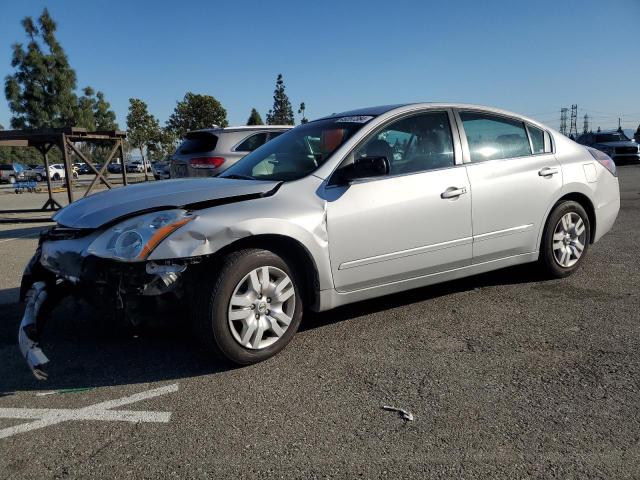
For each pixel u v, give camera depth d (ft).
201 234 10.75
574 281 17.21
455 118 14.97
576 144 17.72
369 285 13.17
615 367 11.10
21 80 153.79
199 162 27.45
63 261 11.64
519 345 12.38
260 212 11.48
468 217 14.42
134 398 10.38
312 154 13.66
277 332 11.89
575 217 17.08
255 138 28.37
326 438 8.80
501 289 16.56
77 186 105.60
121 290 10.75
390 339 12.96
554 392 10.12
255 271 11.41
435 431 8.91
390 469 7.94
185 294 11.13
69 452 8.62
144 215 11.23
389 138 13.82
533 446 8.41
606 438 8.57
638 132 117.08
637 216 30.68
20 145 48.21
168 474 7.97
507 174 15.24
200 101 159.33
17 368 11.94
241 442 8.76
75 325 14.35
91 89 175.01
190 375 11.32
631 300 15.24
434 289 16.80
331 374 11.16
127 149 159.33
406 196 13.33
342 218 12.44
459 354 11.99
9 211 53.42
